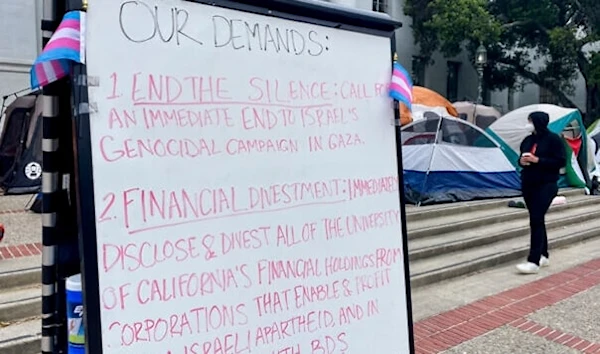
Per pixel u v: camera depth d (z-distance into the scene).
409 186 8.77
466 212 8.42
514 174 9.97
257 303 1.91
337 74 2.18
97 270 1.55
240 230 1.87
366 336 2.24
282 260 1.98
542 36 22.19
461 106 16.14
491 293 5.26
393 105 2.40
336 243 2.16
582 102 25.30
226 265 1.83
